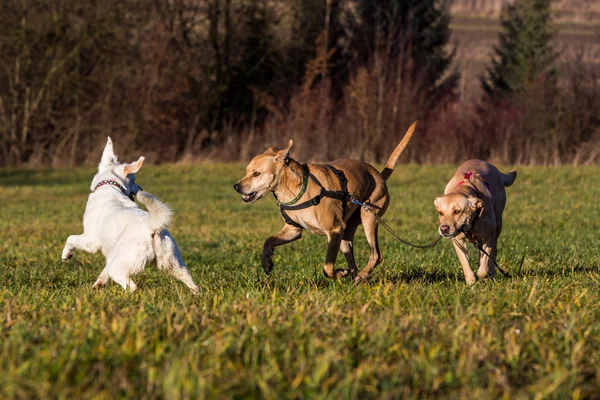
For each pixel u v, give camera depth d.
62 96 32.84
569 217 16.36
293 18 40.31
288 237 7.85
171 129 34.00
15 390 3.38
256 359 3.90
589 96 29.22
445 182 25.27
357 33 40.41
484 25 60.38
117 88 33.78
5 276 8.96
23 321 4.77
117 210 7.17
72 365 3.71
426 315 4.91
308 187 7.47
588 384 3.77
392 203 20.14
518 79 38.75
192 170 30.08
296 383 3.55
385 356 4.05
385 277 8.16
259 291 6.25
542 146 29.78
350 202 7.85
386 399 3.47
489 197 8.05
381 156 31.02
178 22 37.47
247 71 39.78
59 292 6.99
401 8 39.50
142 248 6.58
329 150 30.86
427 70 37.16
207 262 10.61
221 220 17.72
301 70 40.16
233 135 35.47
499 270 8.12
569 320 4.73
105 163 7.96
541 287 6.30
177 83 34.38
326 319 4.79
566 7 63.88
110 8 32.62
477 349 4.07
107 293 6.45
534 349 4.20
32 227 16.17
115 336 4.23
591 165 28.45
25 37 31.11
